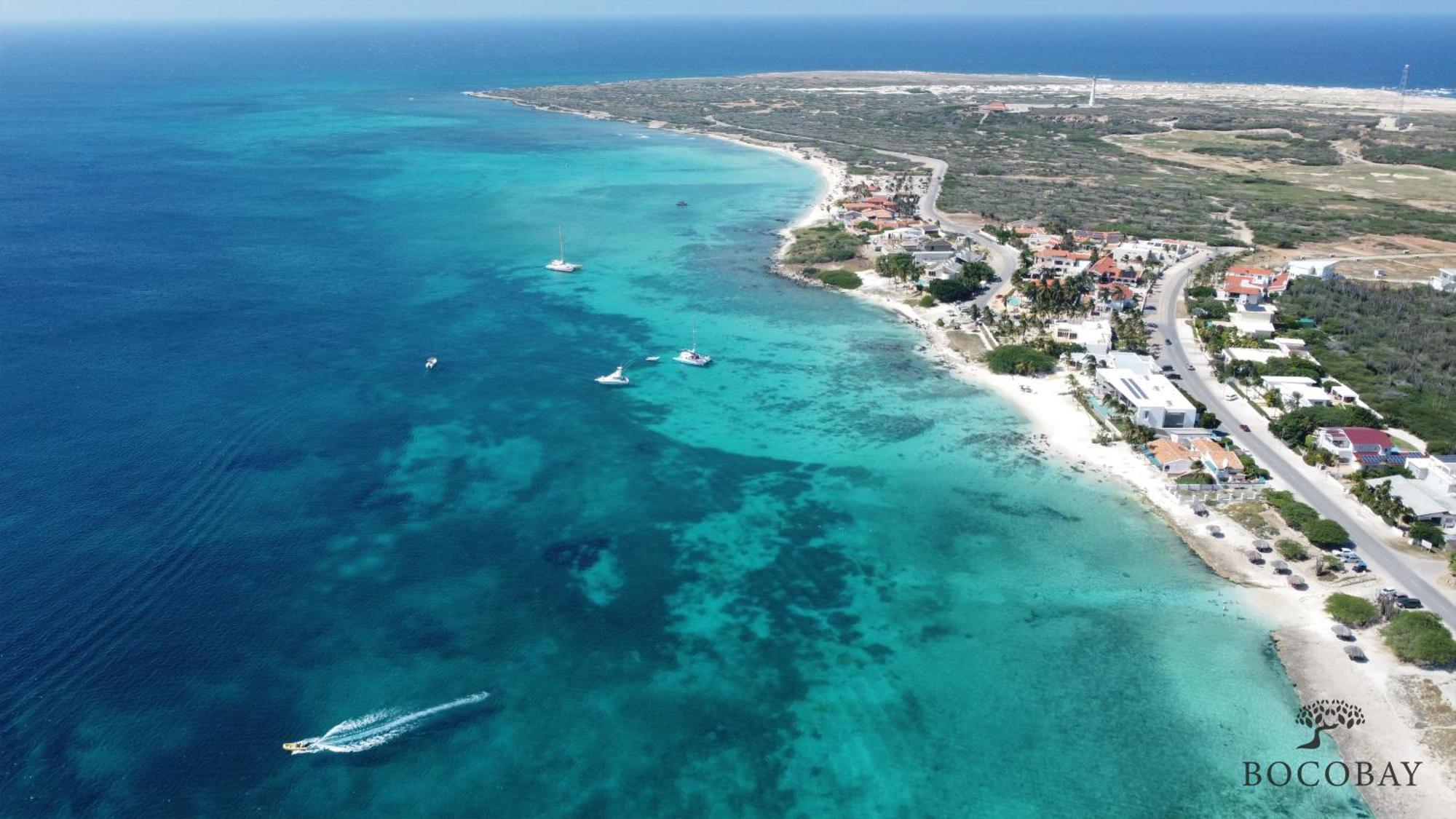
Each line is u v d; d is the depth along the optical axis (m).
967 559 84.75
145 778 58.88
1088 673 70.25
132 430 104.50
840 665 71.25
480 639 72.94
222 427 106.19
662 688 68.50
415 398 116.50
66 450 99.12
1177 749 63.00
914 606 78.19
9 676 66.50
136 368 122.62
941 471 100.62
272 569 80.25
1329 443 99.88
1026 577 82.06
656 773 61.06
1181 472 98.25
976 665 71.19
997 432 109.50
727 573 82.56
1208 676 69.62
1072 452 103.94
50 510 87.38
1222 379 120.19
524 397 118.00
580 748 62.91
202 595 76.44
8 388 114.56
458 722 64.62
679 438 107.94
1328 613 75.12
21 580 76.88
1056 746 63.47
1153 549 85.62
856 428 110.88
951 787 60.28
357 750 61.88
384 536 86.12
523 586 79.62
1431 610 74.50
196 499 90.75
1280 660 70.81
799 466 101.94
